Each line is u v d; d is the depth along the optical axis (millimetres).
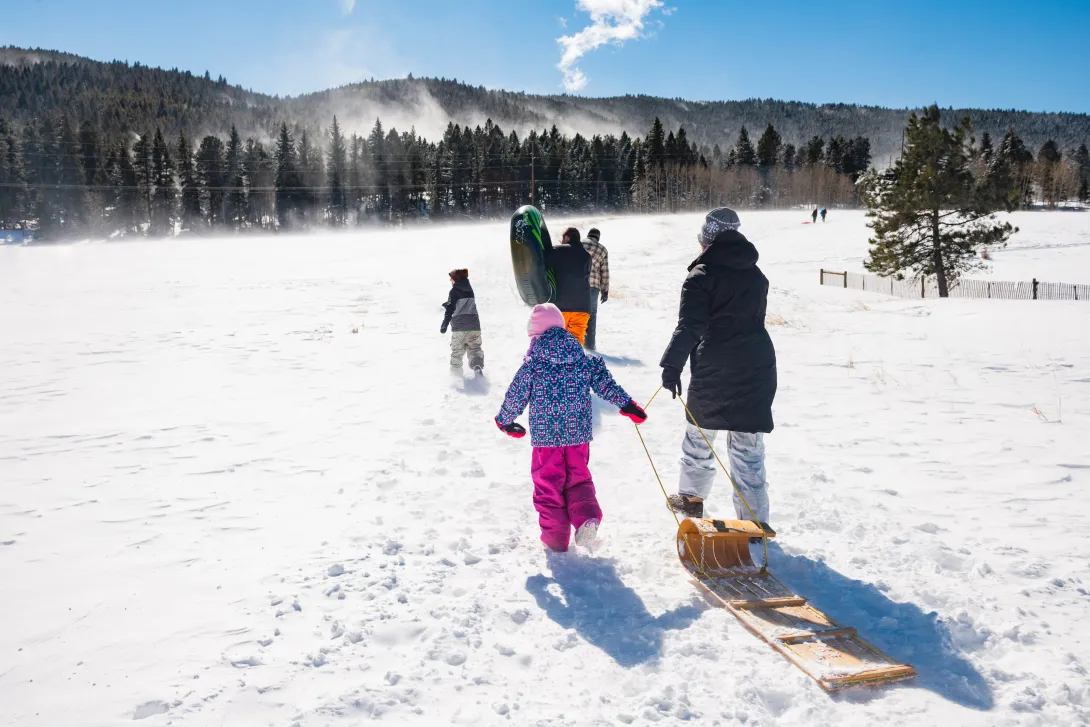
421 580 3783
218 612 3469
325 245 45031
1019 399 8031
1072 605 3477
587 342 10828
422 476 5555
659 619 3422
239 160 135625
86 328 14867
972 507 4852
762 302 4328
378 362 10617
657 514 4781
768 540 4340
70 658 3080
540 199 141500
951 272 31125
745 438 4352
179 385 9391
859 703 2773
